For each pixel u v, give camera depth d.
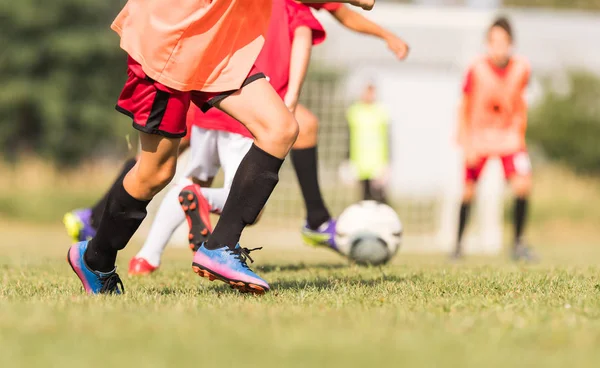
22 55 56.31
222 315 6.69
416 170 53.03
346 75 54.25
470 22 30.17
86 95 58.44
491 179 29.16
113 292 8.78
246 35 7.97
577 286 9.70
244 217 8.31
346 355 5.00
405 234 36.56
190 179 12.52
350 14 12.14
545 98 47.66
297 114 14.22
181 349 5.16
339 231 14.45
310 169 14.30
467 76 20.50
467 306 7.52
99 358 4.89
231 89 7.93
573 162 46.28
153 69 7.63
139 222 8.45
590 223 39.41
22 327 5.96
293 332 5.78
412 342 5.43
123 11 8.01
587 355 5.15
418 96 53.25
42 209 42.59
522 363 4.86
